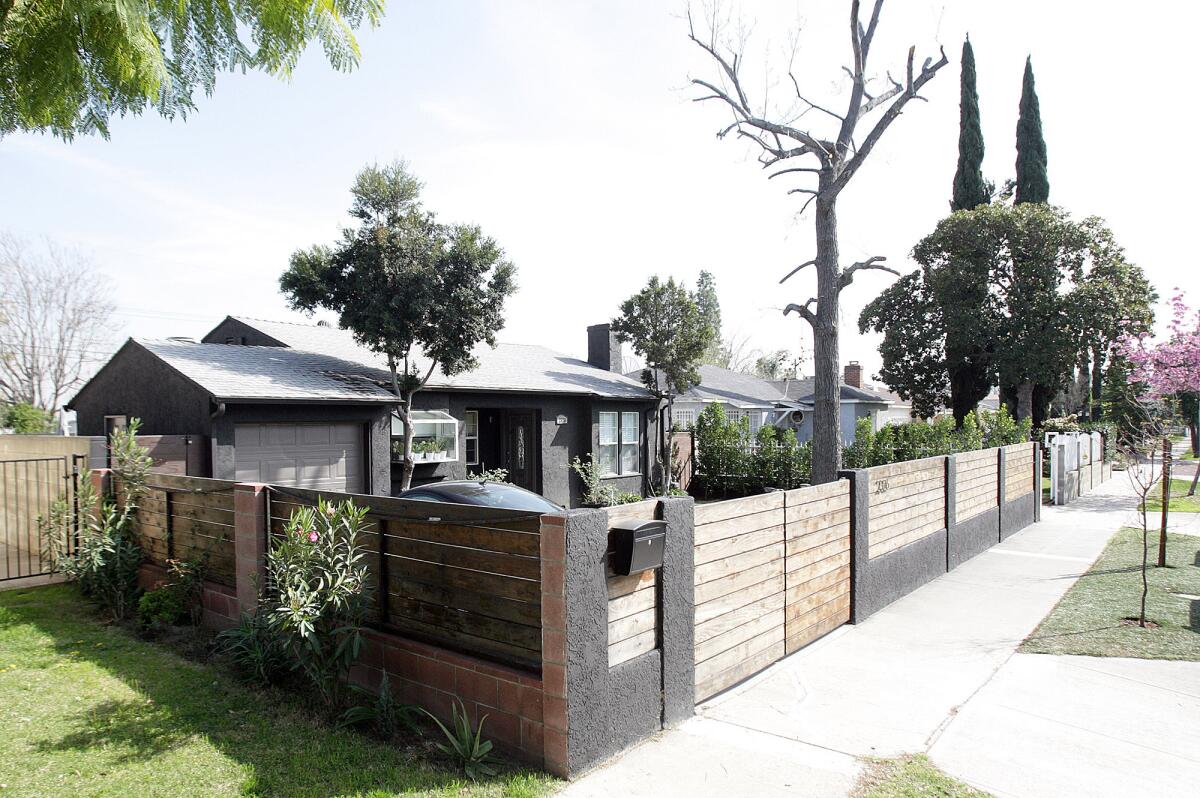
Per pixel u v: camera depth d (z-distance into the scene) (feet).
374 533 15.44
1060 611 23.41
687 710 14.79
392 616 15.30
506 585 12.98
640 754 12.96
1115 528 41.81
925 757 13.03
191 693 15.23
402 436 43.50
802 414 105.91
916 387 93.50
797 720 14.70
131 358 38.01
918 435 56.34
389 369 44.06
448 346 42.01
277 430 35.81
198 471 32.24
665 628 14.14
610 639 12.91
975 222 82.02
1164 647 19.53
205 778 11.55
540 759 12.17
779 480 59.98
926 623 22.09
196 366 35.68
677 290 66.08
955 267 81.61
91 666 16.84
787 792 11.64
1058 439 53.57
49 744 12.73
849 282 41.06
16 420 60.08
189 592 19.89
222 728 13.55
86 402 42.16
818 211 41.55
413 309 39.68
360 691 15.28
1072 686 16.72
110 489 24.09
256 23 10.66
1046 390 92.63
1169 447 31.32
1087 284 76.43
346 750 12.67
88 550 21.29
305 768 11.95
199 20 10.46
